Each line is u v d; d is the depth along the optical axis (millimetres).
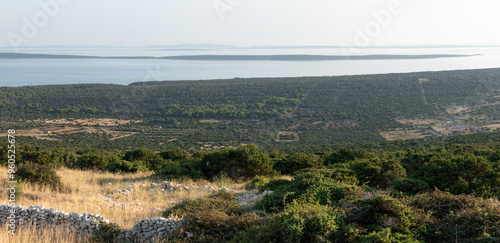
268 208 8398
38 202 9258
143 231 6664
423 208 6387
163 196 10781
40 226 7156
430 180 9688
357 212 6023
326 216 5441
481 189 8531
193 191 11383
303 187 8984
